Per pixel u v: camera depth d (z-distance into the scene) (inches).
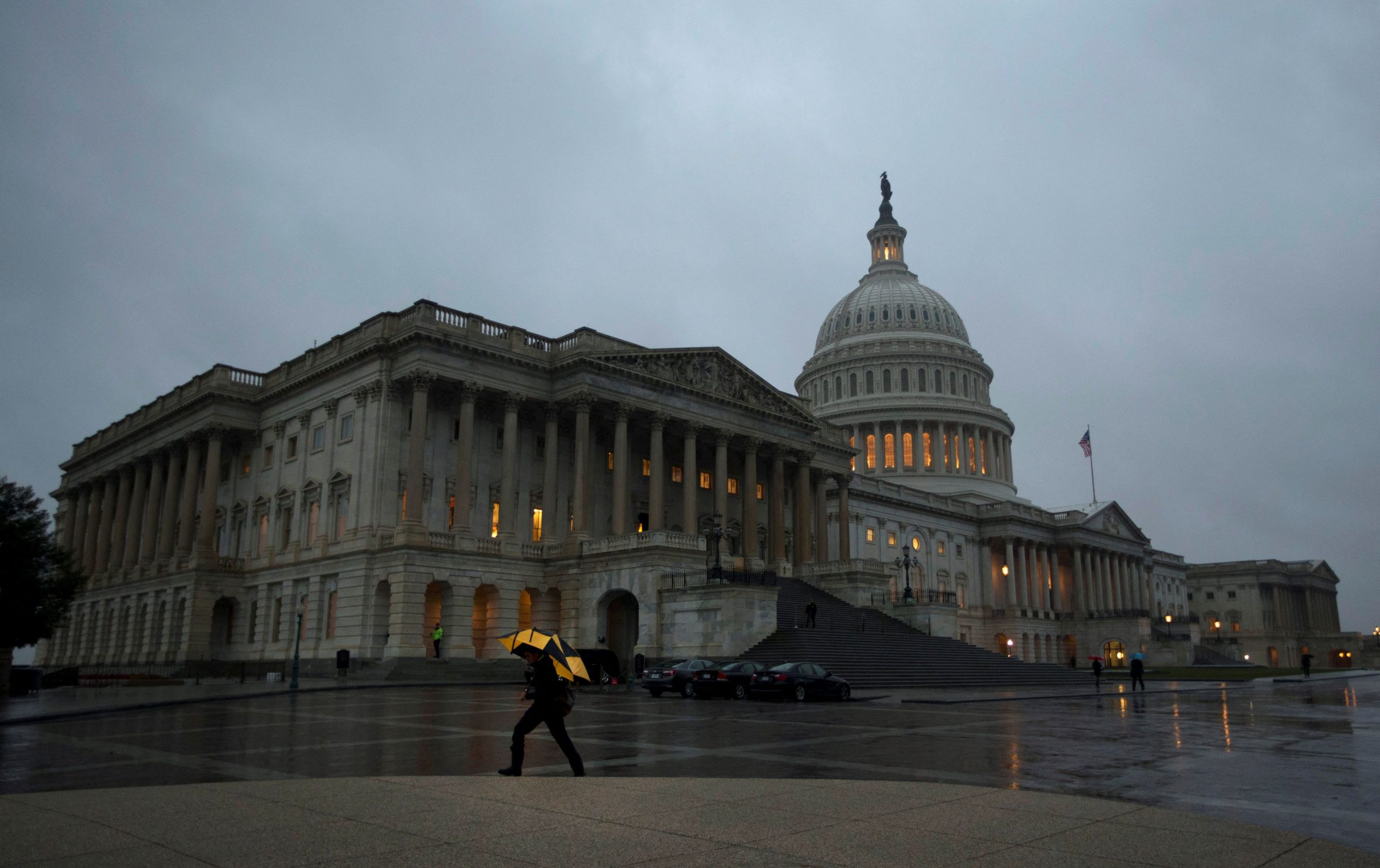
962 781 673.0
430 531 2469.2
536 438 2800.2
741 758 796.0
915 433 5743.1
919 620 2805.1
